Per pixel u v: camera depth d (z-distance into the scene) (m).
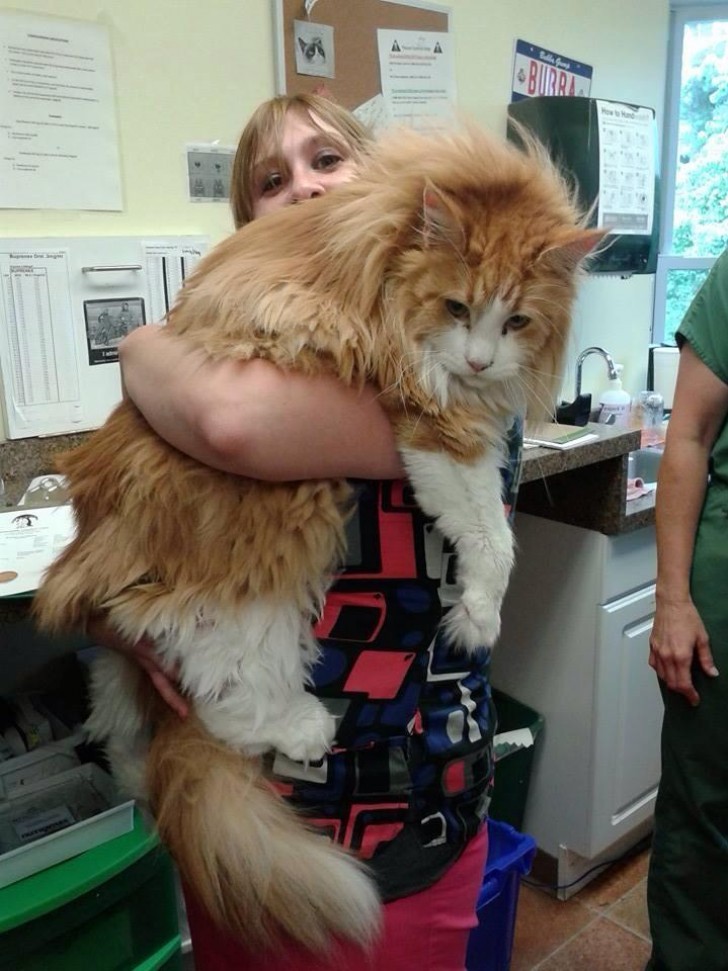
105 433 0.93
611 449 1.68
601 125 2.17
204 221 1.69
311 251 0.82
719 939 1.47
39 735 1.31
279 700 0.83
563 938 1.81
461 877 0.90
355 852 0.84
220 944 0.89
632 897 1.93
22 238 1.47
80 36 1.47
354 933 0.81
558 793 1.93
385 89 1.93
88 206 1.54
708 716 1.39
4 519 1.26
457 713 0.87
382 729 0.84
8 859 0.92
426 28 1.97
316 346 0.77
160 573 0.83
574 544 1.81
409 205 0.80
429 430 0.81
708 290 1.38
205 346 0.79
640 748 1.96
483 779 0.91
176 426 0.78
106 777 1.11
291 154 1.12
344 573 0.82
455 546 0.83
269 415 0.73
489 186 0.82
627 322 2.65
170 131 1.61
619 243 2.29
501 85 2.17
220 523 0.81
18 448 1.53
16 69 1.42
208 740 0.86
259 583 0.80
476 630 0.85
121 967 1.03
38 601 0.91
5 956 0.92
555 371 0.92
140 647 0.85
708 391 1.37
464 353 0.82
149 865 1.01
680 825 1.47
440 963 0.90
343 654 0.83
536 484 1.84
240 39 1.67
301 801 0.84
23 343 1.50
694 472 1.39
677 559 1.40
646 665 1.92
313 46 1.77
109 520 0.87
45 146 1.47
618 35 2.45
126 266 1.59
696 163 2.89
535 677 1.93
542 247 0.82
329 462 0.77
